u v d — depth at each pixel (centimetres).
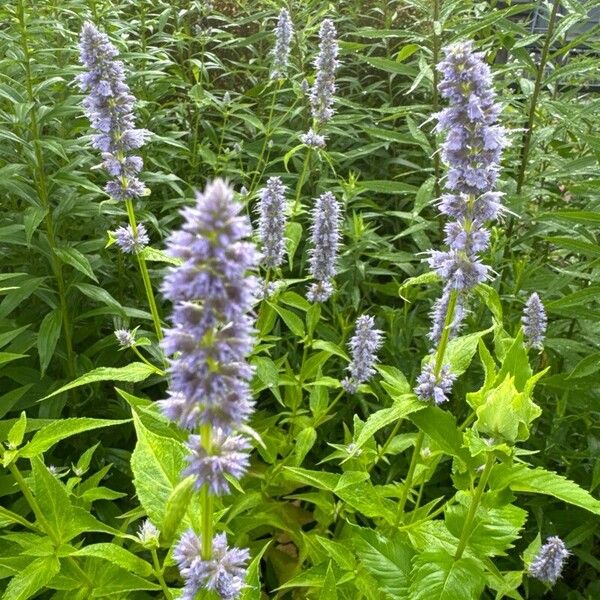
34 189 51
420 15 84
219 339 20
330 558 38
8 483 35
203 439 22
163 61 63
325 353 49
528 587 48
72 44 58
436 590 27
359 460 42
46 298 49
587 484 51
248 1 89
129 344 41
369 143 74
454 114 30
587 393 49
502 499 28
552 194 59
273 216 46
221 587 24
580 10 56
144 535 28
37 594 39
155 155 66
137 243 41
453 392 56
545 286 55
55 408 49
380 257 60
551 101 57
